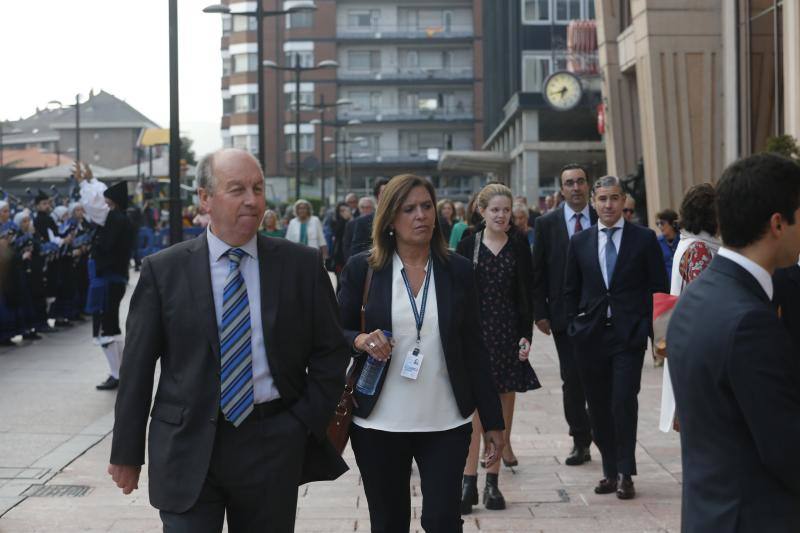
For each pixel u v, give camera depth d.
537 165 41.75
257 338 3.43
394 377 4.10
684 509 2.65
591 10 51.19
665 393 5.22
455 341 4.12
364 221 11.15
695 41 19.27
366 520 5.59
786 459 2.39
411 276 4.21
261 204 3.46
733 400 2.49
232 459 3.35
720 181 2.66
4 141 113.06
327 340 3.55
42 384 10.21
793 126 14.83
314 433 3.48
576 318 6.25
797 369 2.46
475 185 76.06
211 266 3.47
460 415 4.12
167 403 3.39
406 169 77.38
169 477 3.31
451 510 4.00
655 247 6.11
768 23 16.95
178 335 3.39
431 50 77.00
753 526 2.47
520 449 7.39
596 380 6.16
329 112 76.50
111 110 108.06
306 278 3.55
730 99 18.67
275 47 77.94
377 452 4.10
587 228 6.48
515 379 6.21
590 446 7.29
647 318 6.05
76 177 9.89
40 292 14.59
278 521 3.40
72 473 6.67
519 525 5.46
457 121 76.06
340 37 76.06
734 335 2.45
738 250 2.62
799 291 3.04
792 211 2.56
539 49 51.28
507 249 6.16
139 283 3.46
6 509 5.80
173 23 12.02
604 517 5.59
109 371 11.09
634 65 22.62
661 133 19.42
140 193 38.19
